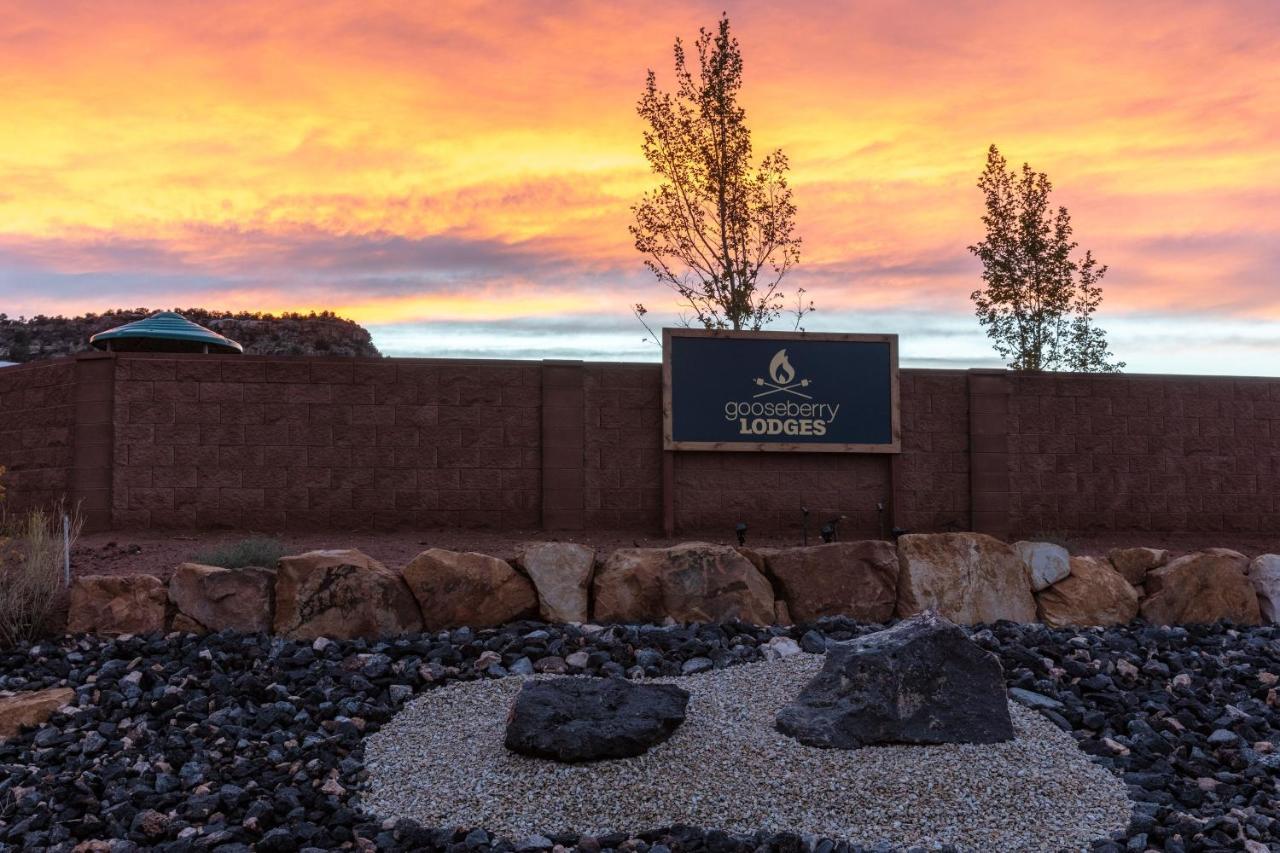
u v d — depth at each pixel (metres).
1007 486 16.16
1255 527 16.95
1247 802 6.71
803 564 10.63
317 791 6.75
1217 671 9.33
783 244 21.34
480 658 9.02
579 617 10.15
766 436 15.42
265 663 9.09
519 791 6.49
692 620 10.16
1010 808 6.33
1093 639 10.13
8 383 15.59
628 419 15.47
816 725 7.18
